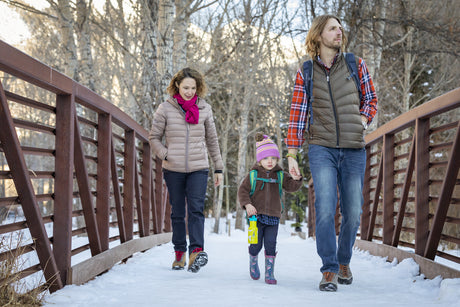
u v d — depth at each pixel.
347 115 3.26
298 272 4.19
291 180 3.67
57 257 2.97
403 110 17.66
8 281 2.33
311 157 3.31
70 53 11.54
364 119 3.36
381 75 17.89
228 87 26.56
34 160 32.28
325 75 3.34
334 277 3.04
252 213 3.55
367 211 6.39
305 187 27.50
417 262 3.68
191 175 4.24
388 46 11.79
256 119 30.39
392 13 12.30
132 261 4.76
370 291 3.04
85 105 3.58
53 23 16.62
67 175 3.01
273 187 3.67
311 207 11.84
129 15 13.87
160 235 6.95
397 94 19.64
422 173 3.85
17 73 2.46
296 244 9.01
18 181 2.61
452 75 18.39
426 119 3.87
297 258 5.54
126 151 5.23
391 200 5.03
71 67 11.54
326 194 3.19
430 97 19.53
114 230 11.06
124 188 5.12
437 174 16.75
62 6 11.43
